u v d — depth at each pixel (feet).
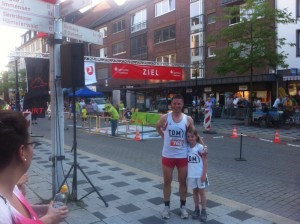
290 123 57.88
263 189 20.84
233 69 61.26
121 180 22.40
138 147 39.22
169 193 15.47
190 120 15.38
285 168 26.86
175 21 105.81
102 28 151.12
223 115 77.87
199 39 96.37
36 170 25.80
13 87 156.25
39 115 20.36
